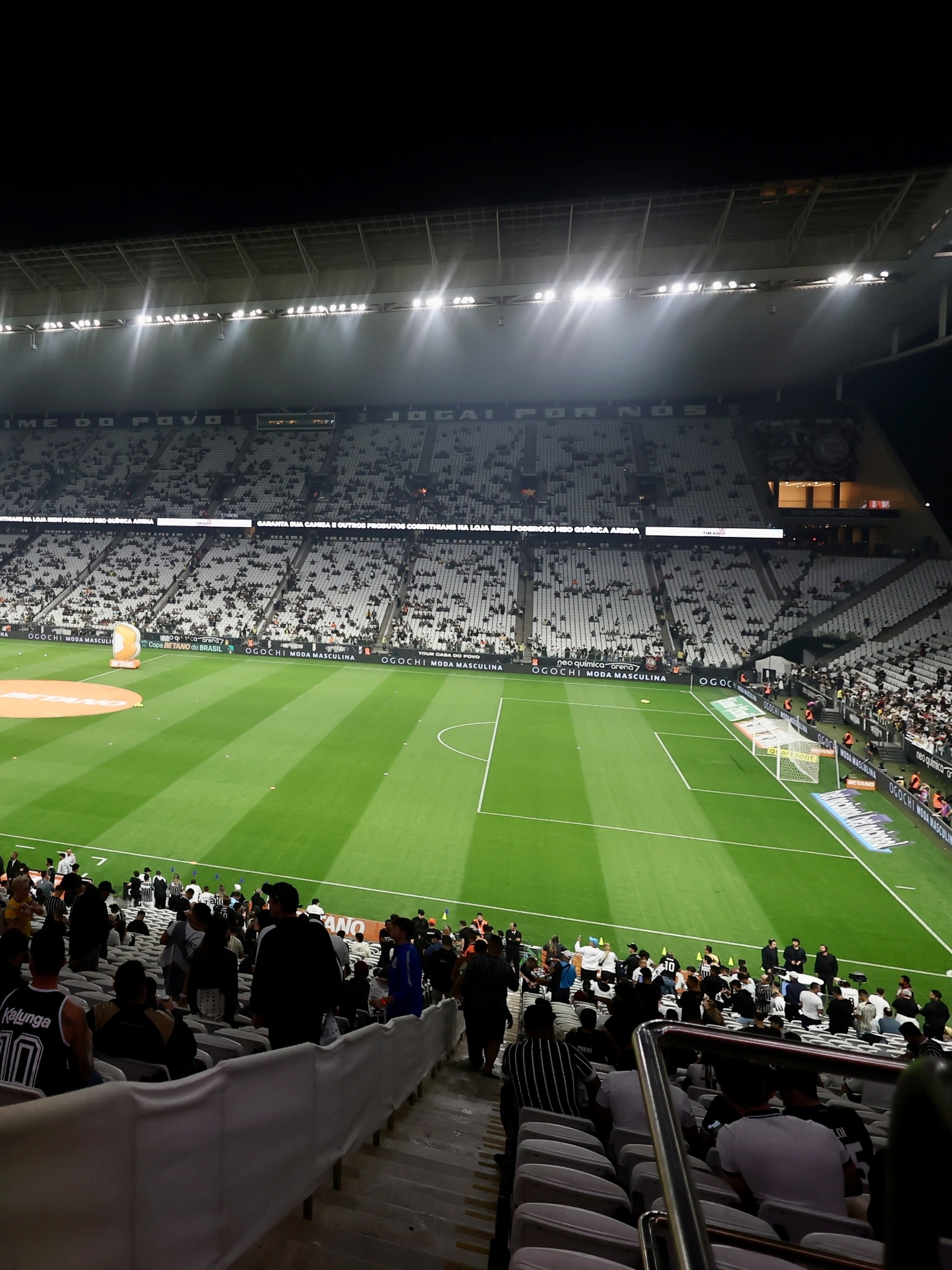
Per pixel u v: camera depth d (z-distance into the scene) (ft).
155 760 106.52
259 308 164.45
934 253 131.03
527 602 203.72
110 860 77.36
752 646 180.14
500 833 88.58
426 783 102.83
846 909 75.51
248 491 241.35
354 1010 28.27
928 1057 3.61
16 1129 6.57
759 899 76.74
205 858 78.95
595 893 76.43
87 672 163.73
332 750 114.32
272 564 223.92
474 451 246.06
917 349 155.22
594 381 221.46
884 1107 26.78
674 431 240.32
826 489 228.02
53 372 218.79
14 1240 6.58
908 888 79.77
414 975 28.09
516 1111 19.29
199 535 239.50
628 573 210.18
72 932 31.68
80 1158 7.41
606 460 235.20
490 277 152.56
